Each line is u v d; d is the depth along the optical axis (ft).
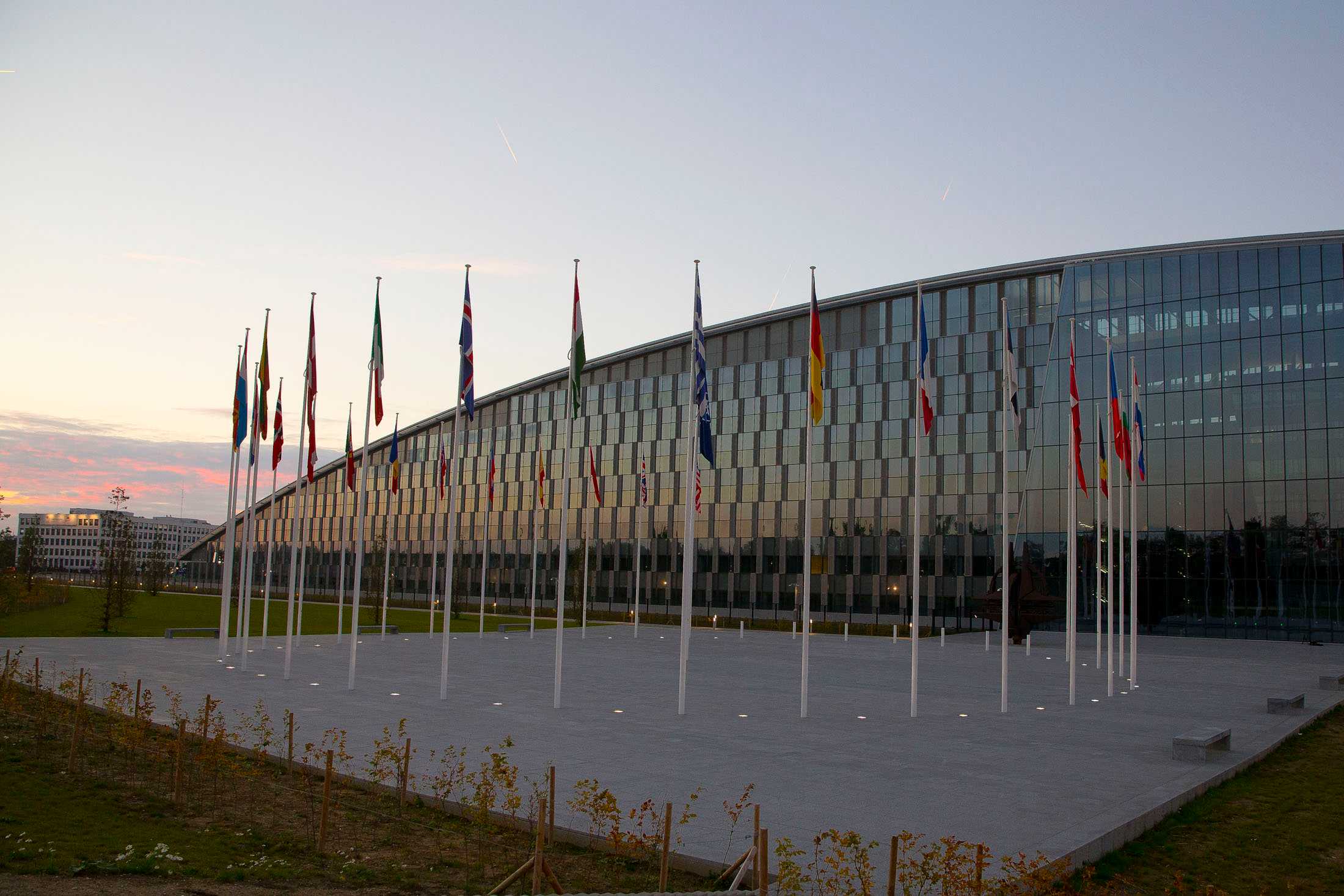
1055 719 90.12
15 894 35.27
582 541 344.90
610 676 122.83
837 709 94.94
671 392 333.01
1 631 168.86
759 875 34.83
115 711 70.38
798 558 299.99
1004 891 36.65
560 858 43.75
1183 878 42.93
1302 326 223.92
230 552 119.03
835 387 298.76
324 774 57.57
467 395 92.99
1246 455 226.58
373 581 272.72
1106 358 246.68
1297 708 99.14
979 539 266.77
